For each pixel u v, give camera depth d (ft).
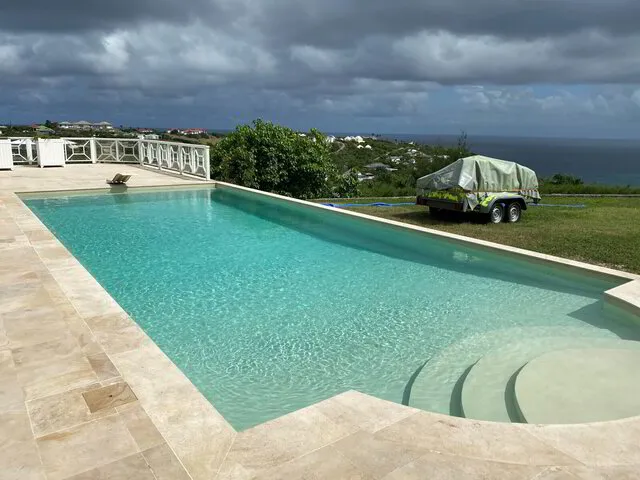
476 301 16.49
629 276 17.04
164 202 33.86
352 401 7.90
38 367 8.61
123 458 6.28
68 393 7.81
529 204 46.96
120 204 32.32
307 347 12.87
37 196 32.45
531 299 16.69
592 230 29.45
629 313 14.43
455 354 12.35
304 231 27.04
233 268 19.79
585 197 59.06
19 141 47.11
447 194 31.78
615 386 9.41
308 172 57.67
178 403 7.65
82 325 10.45
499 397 9.68
